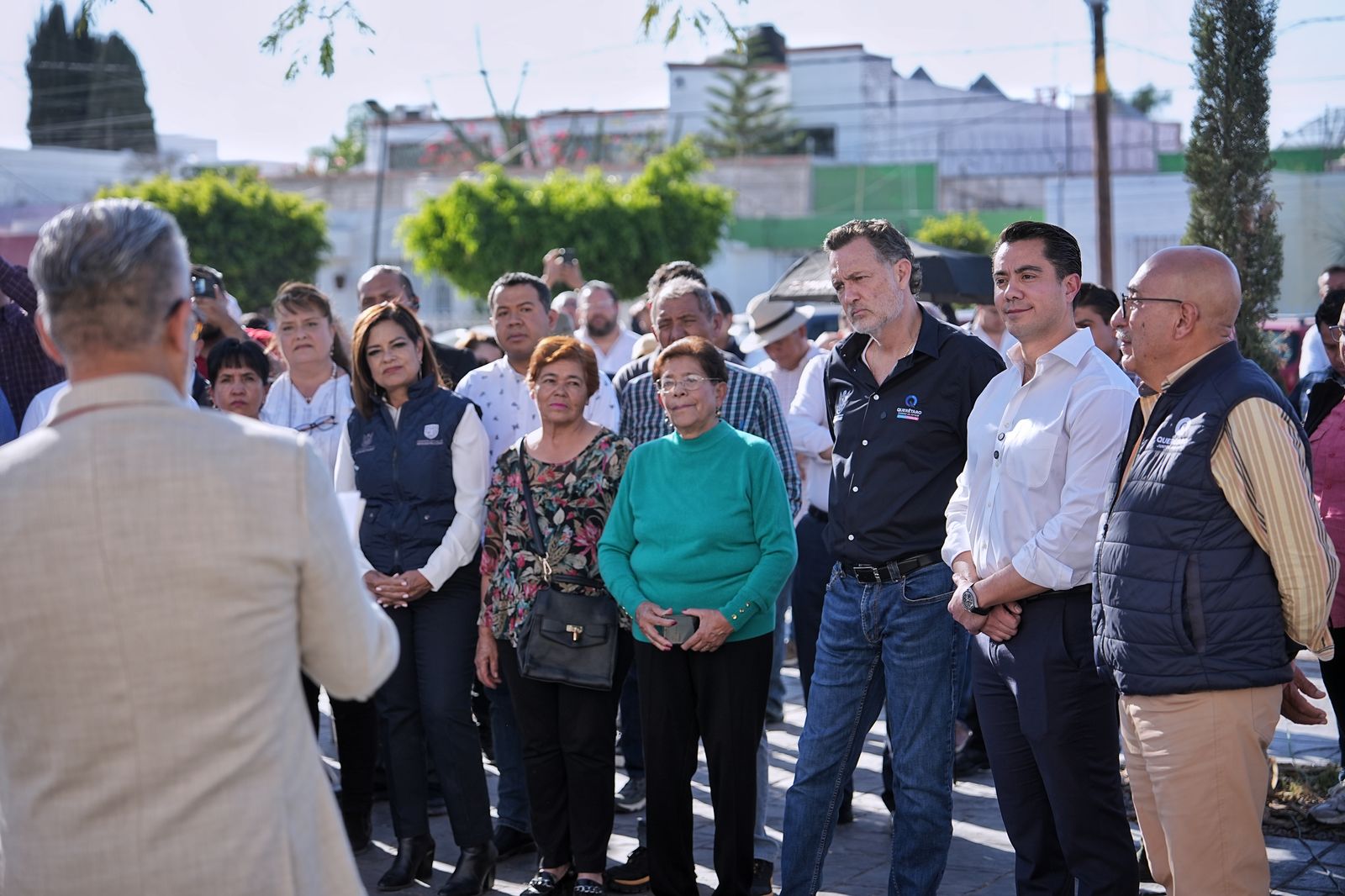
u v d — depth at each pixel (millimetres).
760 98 54844
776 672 6523
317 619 2146
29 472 2016
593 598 4441
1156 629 3158
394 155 54688
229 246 33000
